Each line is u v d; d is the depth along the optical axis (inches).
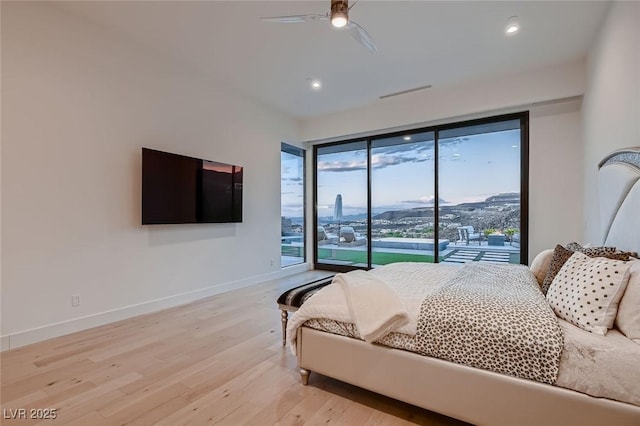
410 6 101.6
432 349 60.7
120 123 122.5
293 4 102.0
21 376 79.2
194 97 151.5
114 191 120.5
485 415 55.7
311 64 143.9
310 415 65.3
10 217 94.7
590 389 47.7
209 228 160.2
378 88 170.1
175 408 67.0
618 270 55.1
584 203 134.1
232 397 71.4
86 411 65.4
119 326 114.9
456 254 179.6
